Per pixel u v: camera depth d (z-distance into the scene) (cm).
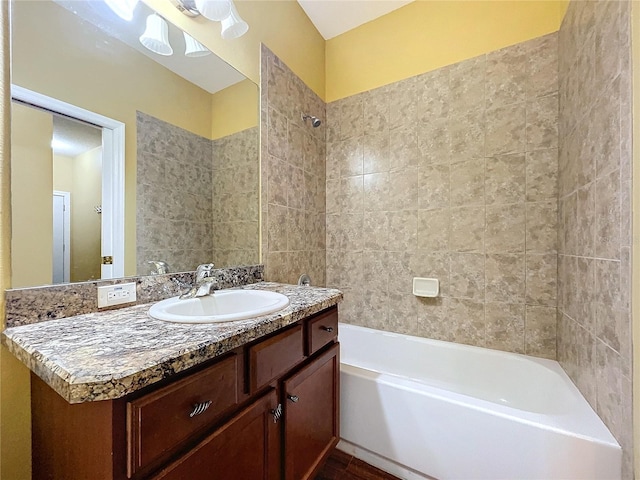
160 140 121
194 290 115
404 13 194
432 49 184
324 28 215
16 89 80
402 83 194
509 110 161
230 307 121
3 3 77
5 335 71
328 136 226
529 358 154
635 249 82
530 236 157
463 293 175
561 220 143
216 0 121
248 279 154
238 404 77
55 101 89
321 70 222
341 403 140
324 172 224
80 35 96
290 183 187
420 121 188
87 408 56
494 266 166
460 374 171
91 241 97
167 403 58
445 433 115
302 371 102
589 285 111
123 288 101
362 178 211
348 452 139
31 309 79
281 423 93
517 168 159
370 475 127
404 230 195
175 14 124
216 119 143
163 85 122
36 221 83
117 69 106
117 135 106
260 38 165
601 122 101
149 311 90
